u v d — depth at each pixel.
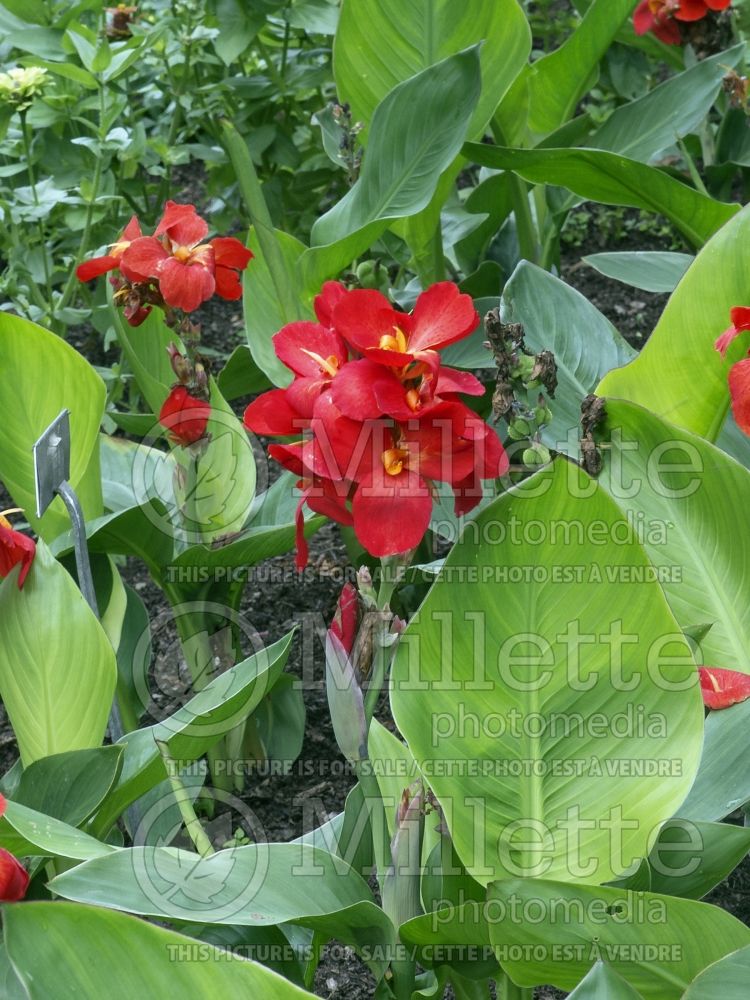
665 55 3.62
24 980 1.14
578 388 2.17
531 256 3.04
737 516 1.70
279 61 4.14
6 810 1.41
